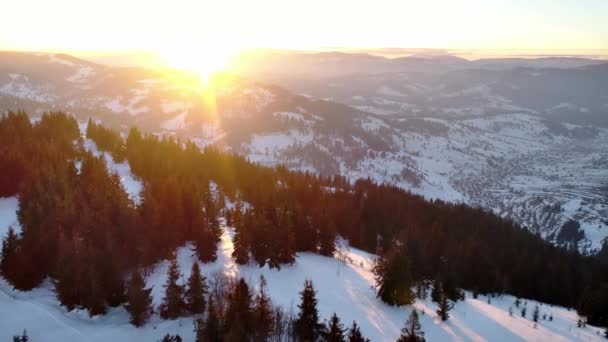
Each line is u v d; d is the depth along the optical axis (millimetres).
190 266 52625
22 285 44750
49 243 47469
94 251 44781
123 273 47031
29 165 72625
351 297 50438
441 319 48219
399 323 45219
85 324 40719
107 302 42812
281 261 56156
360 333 37375
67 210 53844
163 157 98375
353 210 95312
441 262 77938
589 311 58125
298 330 37844
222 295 44156
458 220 111375
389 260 50531
